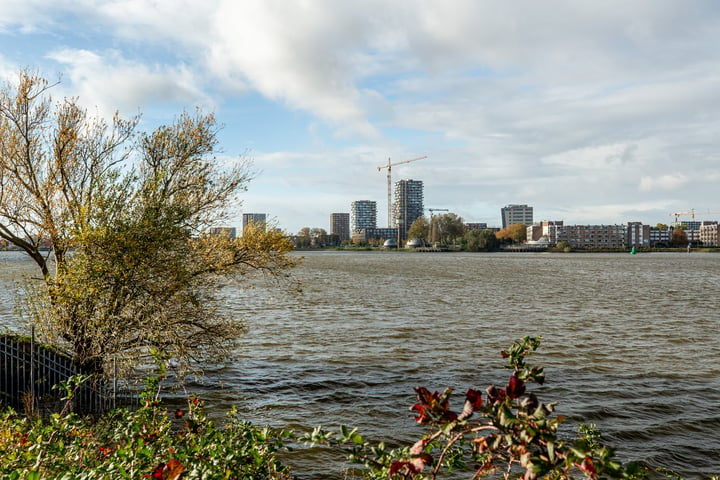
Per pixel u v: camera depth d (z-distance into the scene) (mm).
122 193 15938
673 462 13789
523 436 2799
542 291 59062
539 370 3469
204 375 21422
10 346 15586
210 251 18750
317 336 30688
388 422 16734
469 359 25062
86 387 16234
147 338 16328
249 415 17219
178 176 19344
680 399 18688
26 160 17641
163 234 15570
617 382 20844
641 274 92938
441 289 61250
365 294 54844
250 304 45188
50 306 16047
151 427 7152
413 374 22344
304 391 19797
